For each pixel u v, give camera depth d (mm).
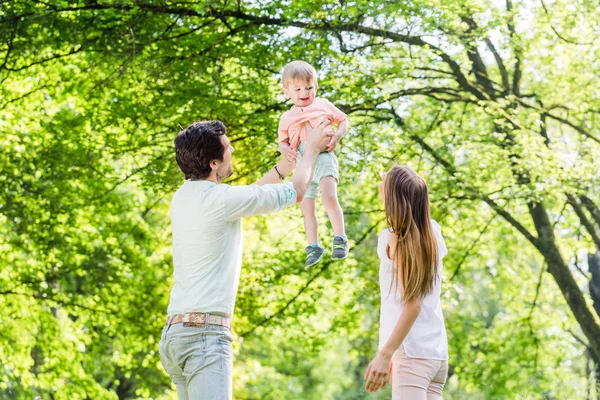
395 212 4906
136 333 15398
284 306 14953
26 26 12203
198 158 4570
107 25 12484
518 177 14125
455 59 14211
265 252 14992
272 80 13156
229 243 4535
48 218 14680
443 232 16031
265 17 12484
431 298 4969
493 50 15492
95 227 15430
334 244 5266
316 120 5359
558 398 17234
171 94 13211
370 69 13070
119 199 15008
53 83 13969
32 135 14273
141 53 12445
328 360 28391
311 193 5387
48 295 15516
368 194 15258
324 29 12438
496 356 16984
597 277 17422
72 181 14492
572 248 16984
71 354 15914
